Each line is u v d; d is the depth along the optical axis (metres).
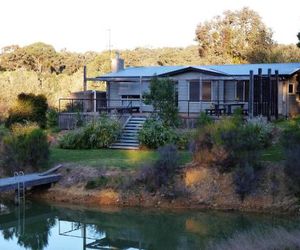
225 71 34.75
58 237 18.70
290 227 17.20
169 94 28.38
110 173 22.88
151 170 21.78
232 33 63.66
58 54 91.62
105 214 20.77
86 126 29.12
